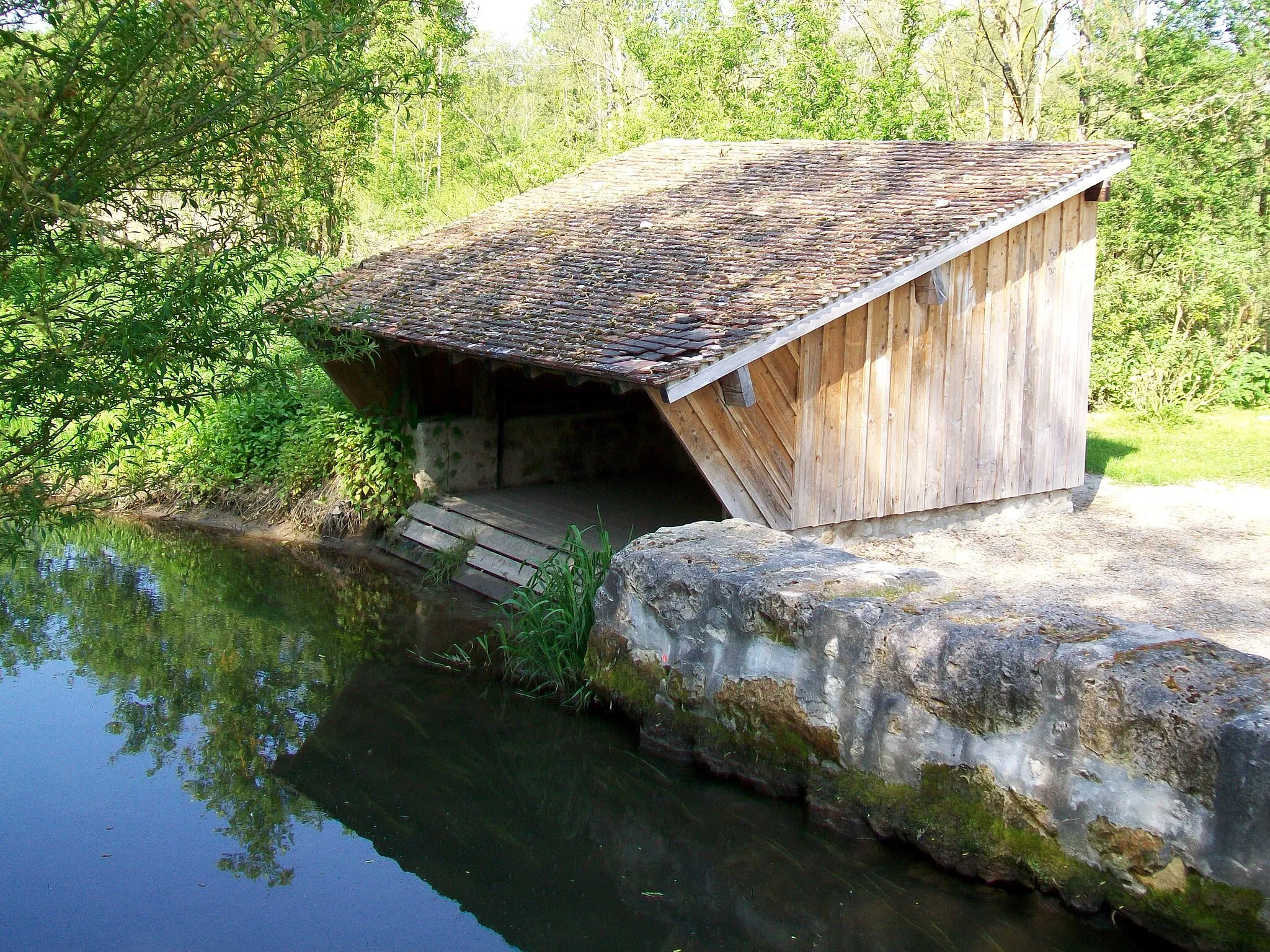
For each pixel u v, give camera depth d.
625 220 12.49
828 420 9.94
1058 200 10.38
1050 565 10.31
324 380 14.20
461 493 12.71
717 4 27.38
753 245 10.58
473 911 5.77
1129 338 18.50
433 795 7.04
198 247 5.94
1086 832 5.09
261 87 5.91
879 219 10.38
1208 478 13.72
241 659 9.13
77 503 6.18
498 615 9.95
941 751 5.68
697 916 5.72
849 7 28.75
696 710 6.98
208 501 13.84
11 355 5.59
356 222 21.47
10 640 9.61
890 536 10.85
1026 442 11.61
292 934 5.50
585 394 13.69
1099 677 5.04
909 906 5.52
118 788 7.02
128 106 5.66
